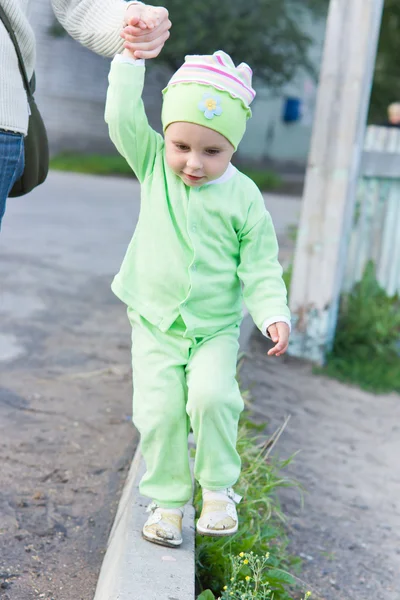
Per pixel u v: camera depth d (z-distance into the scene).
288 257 7.87
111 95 2.42
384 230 6.45
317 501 3.69
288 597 2.67
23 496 3.20
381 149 6.16
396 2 15.84
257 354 5.55
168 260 2.42
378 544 3.41
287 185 20.53
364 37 5.23
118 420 4.04
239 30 19.02
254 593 2.38
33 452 3.59
